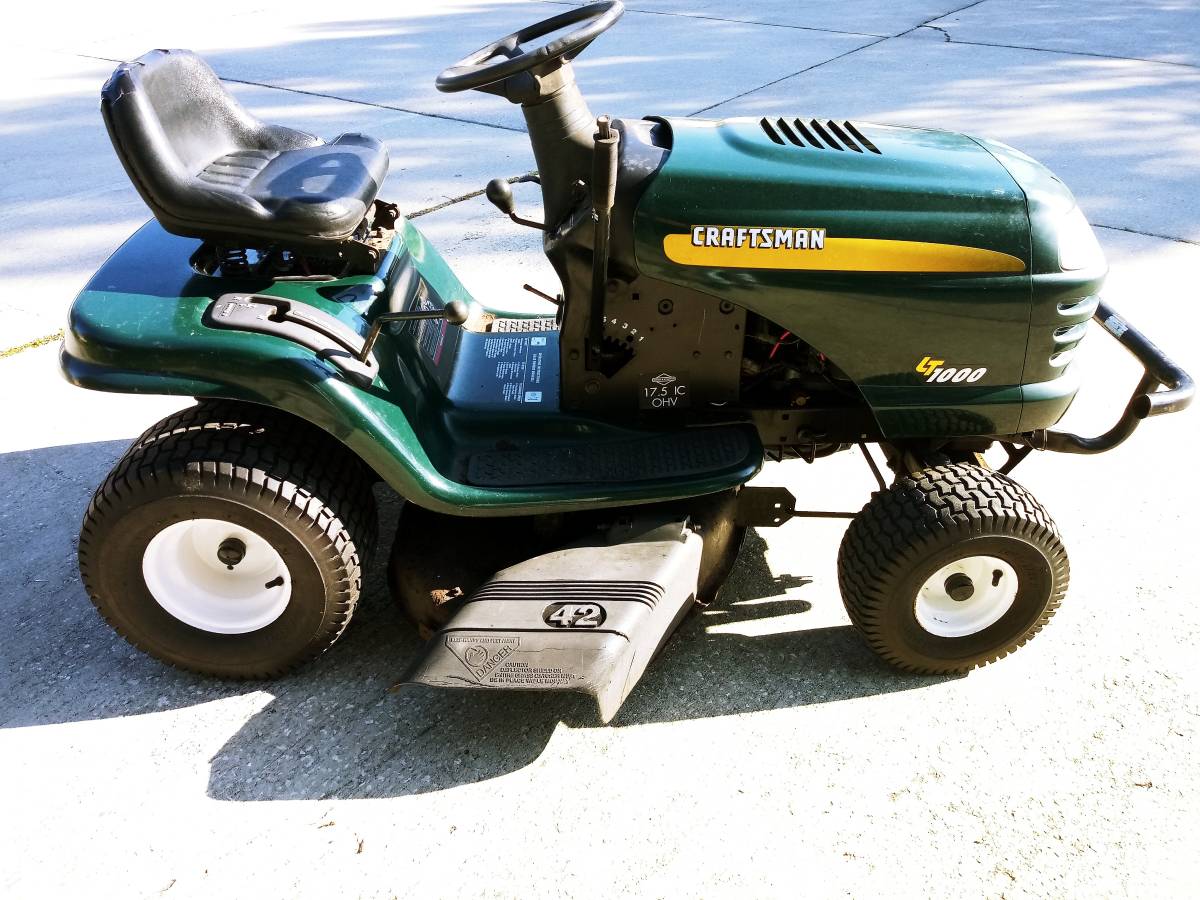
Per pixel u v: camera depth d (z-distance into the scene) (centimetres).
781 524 252
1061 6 906
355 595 227
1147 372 235
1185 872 193
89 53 785
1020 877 192
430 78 692
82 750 220
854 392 244
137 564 221
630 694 237
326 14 905
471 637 208
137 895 189
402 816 206
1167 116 602
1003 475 241
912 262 218
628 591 215
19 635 252
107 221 485
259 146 263
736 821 204
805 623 258
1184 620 255
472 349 277
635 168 219
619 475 228
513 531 241
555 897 189
